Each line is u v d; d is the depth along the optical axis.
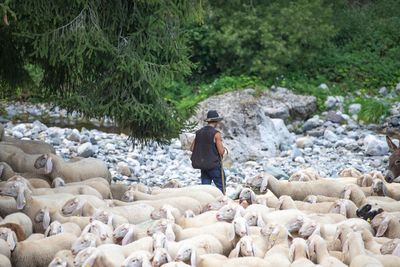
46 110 39.72
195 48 44.19
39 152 24.09
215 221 17.91
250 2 44.09
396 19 49.69
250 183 22.19
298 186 22.02
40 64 24.34
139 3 22.44
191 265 15.00
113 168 28.14
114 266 15.01
